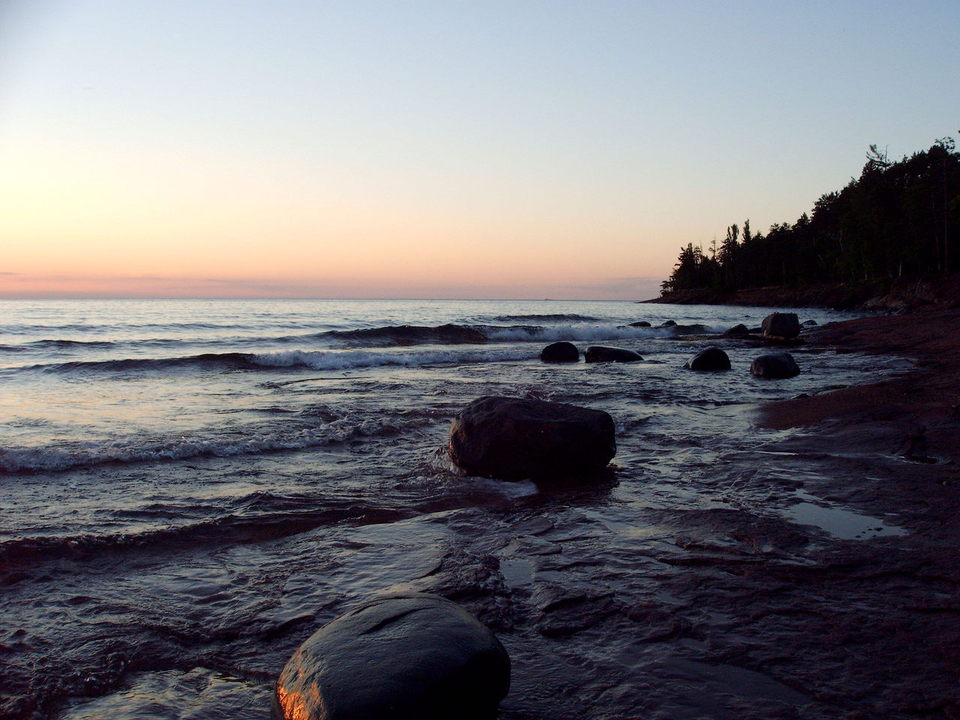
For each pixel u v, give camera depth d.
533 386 11.76
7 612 3.23
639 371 14.69
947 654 2.69
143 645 2.92
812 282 83.00
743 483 5.46
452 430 6.22
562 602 3.28
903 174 75.31
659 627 3.00
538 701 2.41
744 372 14.27
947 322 23.83
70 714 2.41
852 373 13.57
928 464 5.78
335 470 6.09
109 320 32.28
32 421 8.17
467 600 3.30
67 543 4.09
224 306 59.06
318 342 23.17
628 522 4.61
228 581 3.64
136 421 8.27
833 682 2.51
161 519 4.62
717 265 109.56
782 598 3.28
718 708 2.35
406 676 2.07
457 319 39.22
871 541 4.03
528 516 4.78
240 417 8.59
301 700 2.07
